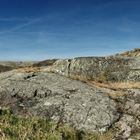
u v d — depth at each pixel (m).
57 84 26.44
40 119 20.05
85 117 21.61
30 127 18.00
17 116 19.83
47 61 89.81
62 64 33.72
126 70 32.94
